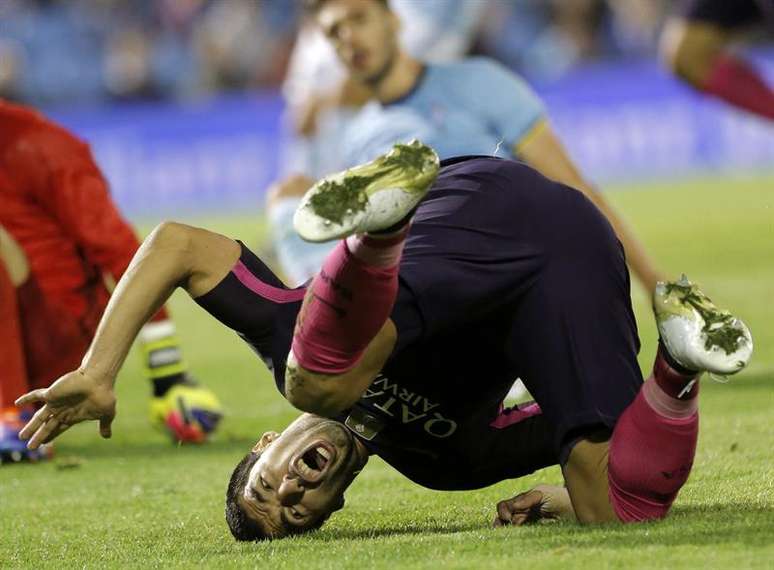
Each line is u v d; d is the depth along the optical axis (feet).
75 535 41.65
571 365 35.35
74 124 219.00
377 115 66.18
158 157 216.54
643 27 206.39
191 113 215.72
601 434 35.40
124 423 65.41
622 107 201.26
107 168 217.36
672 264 113.39
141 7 225.56
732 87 90.84
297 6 218.18
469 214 35.65
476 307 35.24
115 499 47.52
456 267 34.91
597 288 35.81
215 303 35.27
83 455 57.31
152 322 58.85
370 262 32.07
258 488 37.06
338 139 89.81
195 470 52.49
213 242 35.60
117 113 218.18
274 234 81.25
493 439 38.81
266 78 219.41
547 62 206.49
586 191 63.82
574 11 207.51
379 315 32.96
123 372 83.46
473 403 37.37
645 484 34.94
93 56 224.12
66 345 56.95
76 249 57.11
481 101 64.28
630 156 201.16
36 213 56.44
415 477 39.65
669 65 91.97
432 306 34.63
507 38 203.21
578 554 32.17
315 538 37.24
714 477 42.60
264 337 35.50
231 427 62.54
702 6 89.92
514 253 35.40
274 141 212.43
